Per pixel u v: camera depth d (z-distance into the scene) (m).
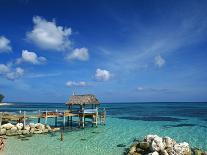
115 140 37.84
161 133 46.19
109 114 97.44
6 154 27.70
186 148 26.23
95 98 52.62
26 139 36.62
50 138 38.12
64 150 30.47
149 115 91.38
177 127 55.12
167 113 102.81
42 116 46.03
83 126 50.41
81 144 34.31
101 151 30.22
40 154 28.22
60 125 54.31
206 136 42.84
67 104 52.38
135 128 52.66
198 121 68.25
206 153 26.52
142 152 27.05
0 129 38.94
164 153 25.09
